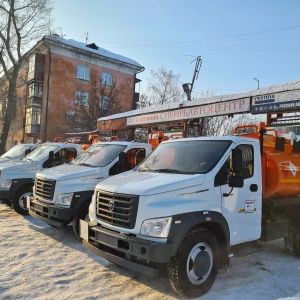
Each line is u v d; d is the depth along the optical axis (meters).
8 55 28.67
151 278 5.13
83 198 6.86
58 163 10.06
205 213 4.56
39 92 36.16
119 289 4.72
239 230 5.12
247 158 5.40
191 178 4.66
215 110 8.80
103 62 38.84
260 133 5.72
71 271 5.34
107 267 5.56
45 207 6.97
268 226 5.73
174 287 4.37
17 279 4.95
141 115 11.57
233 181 4.91
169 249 4.14
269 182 5.71
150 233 4.26
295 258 6.37
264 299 4.47
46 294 4.49
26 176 9.30
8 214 9.46
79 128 31.25
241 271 5.60
